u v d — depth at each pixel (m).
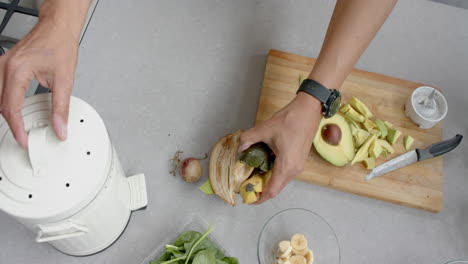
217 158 0.87
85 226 0.70
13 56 0.64
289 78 1.00
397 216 0.94
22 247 0.85
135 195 0.87
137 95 0.98
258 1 1.10
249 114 0.99
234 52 1.05
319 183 0.93
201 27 1.06
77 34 0.70
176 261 0.78
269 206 0.92
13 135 0.62
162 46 1.03
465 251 0.92
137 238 0.88
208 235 0.84
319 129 0.93
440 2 1.20
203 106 0.99
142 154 0.93
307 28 1.09
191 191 0.91
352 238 0.91
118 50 1.02
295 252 0.84
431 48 1.10
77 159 0.63
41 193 0.62
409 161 0.95
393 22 1.12
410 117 1.00
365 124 0.96
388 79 1.03
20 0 0.96
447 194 0.96
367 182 0.94
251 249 0.88
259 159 0.78
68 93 0.66
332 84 0.80
